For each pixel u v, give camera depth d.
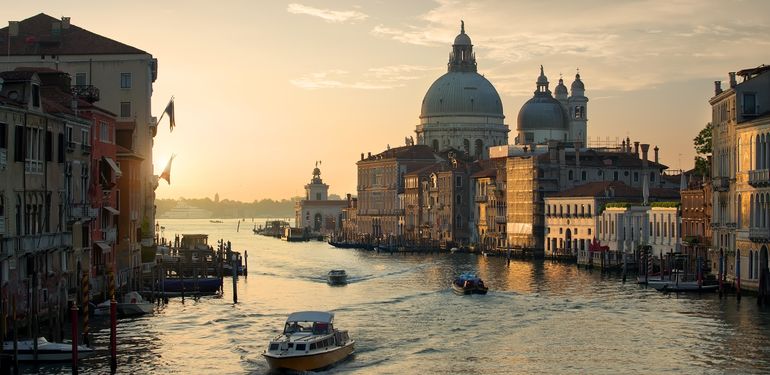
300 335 64.38
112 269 81.19
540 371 61.78
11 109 63.28
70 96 82.00
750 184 90.50
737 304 88.62
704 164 136.12
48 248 68.44
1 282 61.25
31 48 107.38
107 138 88.12
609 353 66.94
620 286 110.81
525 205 183.62
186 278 109.62
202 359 64.69
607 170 182.50
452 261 171.25
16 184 64.56
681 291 100.50
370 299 100.94
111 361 59.66
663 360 64.44
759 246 90.56
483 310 89.75
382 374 61.25
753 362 63.38
